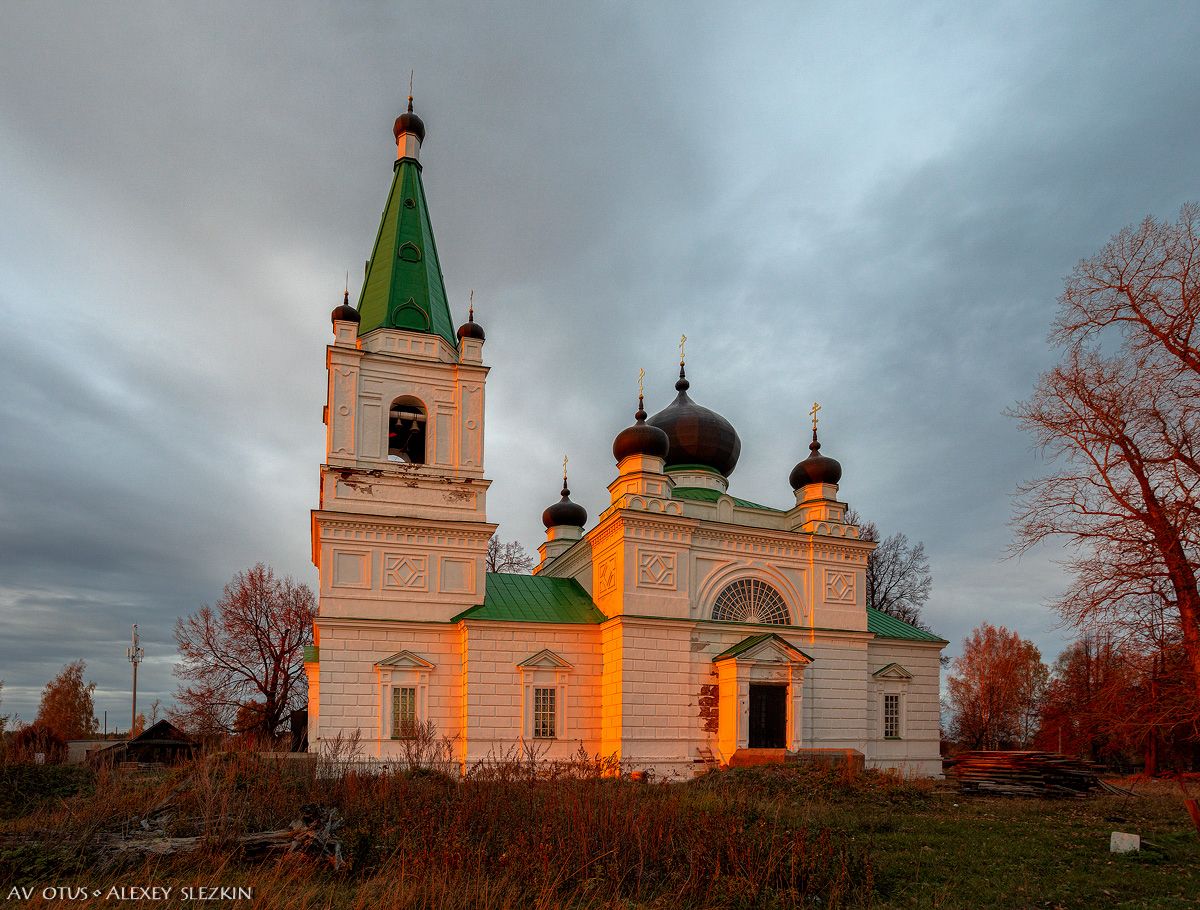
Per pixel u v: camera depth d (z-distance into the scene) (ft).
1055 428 74.64
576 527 197.06
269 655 219.82
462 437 141.18
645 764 128.57
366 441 136.36
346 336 137.69
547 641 134.62
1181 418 70.44
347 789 74.59
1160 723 67.36
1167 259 71.87
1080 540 72.69
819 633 146.51
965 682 261.03
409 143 160.25
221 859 55.11
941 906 51.85
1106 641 72.02
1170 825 82.84
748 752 126.11
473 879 51.96
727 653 135.95
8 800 82.28
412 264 149.38
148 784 79.92
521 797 68.85
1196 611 66.80
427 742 104.83
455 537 136.77
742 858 54.65
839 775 102.17
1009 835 74.54
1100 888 56.65
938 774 157.17
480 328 145.69
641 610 133.28
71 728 272.31
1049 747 225.76
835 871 55.16
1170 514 68.44
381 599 131.13
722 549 143.95
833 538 151.84
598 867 53.11
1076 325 75.66
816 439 163.32
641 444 140.97
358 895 48.70
